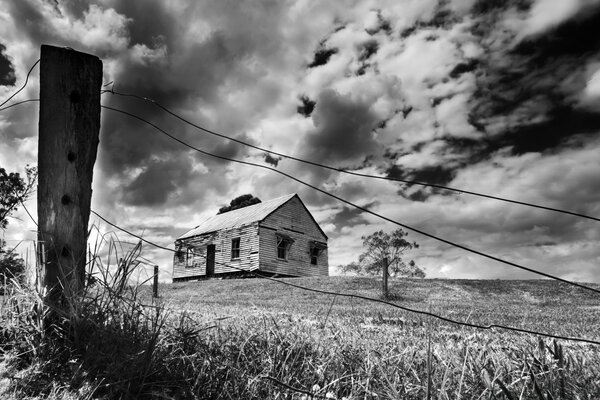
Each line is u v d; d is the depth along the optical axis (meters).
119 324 2.79
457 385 2.43
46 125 3.04
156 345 2.76
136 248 3.06
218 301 13.93
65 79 3.11
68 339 2.59
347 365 2.88
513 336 5.09
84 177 3.10
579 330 7.02
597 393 2.26
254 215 32.72
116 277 2.99
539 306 16.20
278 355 2.99
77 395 2.20
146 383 2.42
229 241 32.31
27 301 2.76
